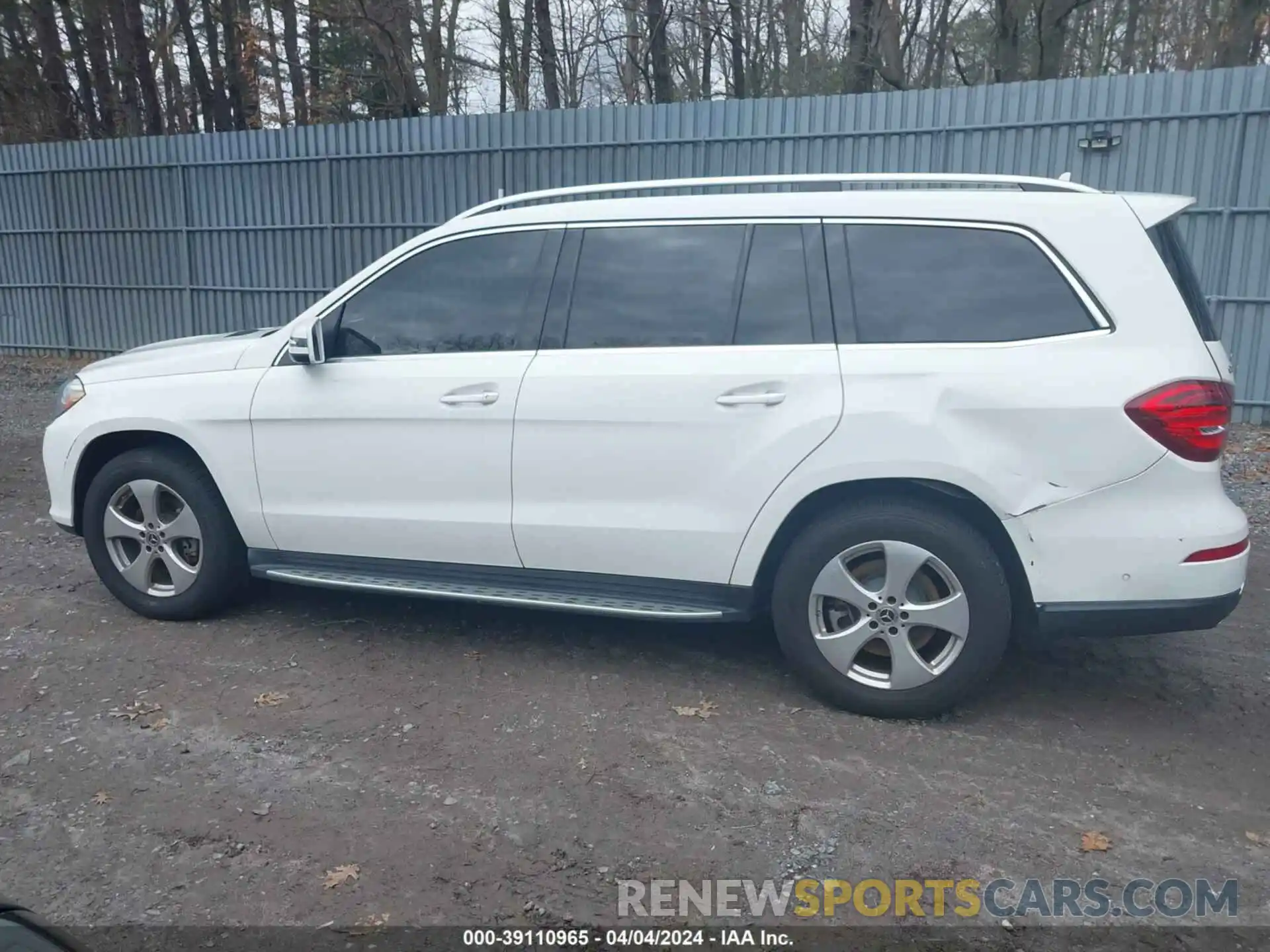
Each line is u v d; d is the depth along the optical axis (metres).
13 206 15.28
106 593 5.43
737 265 4.12
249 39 21.52
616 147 11.71
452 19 21.89
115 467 4.93
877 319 3.93
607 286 4.26
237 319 14.23
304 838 3.25
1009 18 15.47
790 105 10.91
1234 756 3.81
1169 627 3.71
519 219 4.43
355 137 12.97
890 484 3.89
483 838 3.24
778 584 4.04
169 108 26.33
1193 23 19.86
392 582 4.59
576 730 3.94
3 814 3.38
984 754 3.77
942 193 3.96
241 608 5.23
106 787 3.54
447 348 4.45
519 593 4.38
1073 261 3.76
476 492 4.35
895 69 17.02
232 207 13.89
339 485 4.56
